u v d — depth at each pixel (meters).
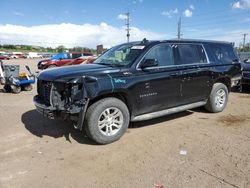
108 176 3.65
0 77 10.37
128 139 5.00
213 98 6.62
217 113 6.84
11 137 5.12
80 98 4.45
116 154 4.34
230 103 8.14
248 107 7.55
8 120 6.24
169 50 5.65
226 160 4.09
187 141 4.87
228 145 4.67
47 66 24.03
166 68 5.46
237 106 7.70
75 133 5.32
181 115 6.62
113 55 5.73
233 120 6.21
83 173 3.74
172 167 3.88
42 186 3.43
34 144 4.78
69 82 4.41
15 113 6.90
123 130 4.93
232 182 3.46
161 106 5.51
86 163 4.04
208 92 6.50
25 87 10.98
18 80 10.41
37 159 4.19
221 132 5.36
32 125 5.84
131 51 5.40
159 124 5.88
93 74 4.56
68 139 5.01
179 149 4.51
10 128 5.64
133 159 4.15
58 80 4.56
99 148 4.60
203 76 6.23
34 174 3.73
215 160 4.09
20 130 5.52
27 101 8.63
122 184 3.45
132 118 5.16
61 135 5.21
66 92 4.52
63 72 4.79
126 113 4.92
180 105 5.95
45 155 4.33
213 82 6.54
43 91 5.09
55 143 4.82
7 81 10.24
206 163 3.99
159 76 5.30
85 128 4.68
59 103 4.62
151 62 5.04
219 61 6.73
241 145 4.66
